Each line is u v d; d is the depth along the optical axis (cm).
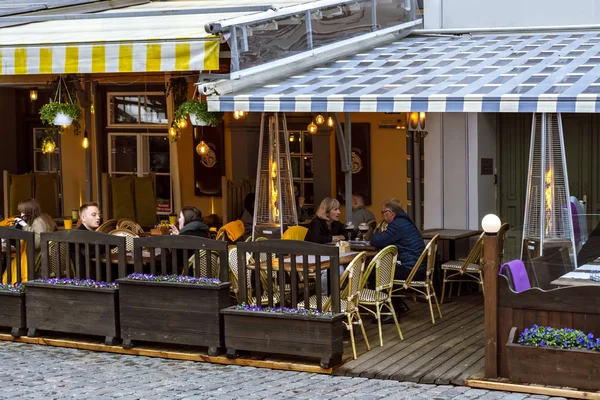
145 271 1170
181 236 1020
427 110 969
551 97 920
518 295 877
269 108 1031
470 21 1421
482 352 1005
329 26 1254
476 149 1439
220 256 1002
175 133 1451
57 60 1087
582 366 838
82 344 1070
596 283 882
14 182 1736
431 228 1465
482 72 1087
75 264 1130
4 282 1179
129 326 1036
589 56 1141
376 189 1755
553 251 985
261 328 967
